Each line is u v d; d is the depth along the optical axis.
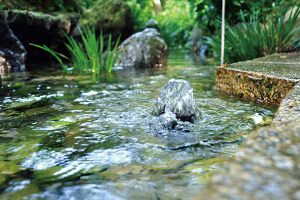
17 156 1.54
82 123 2.09
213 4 7.28
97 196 1.13
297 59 3.60
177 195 1.12
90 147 1.66
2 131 1.94
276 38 4.95
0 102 2.73
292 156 0.87
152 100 2.71
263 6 6.72
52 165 1.43
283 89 2.48
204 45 8.08
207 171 1.33
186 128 1.94
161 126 1.98
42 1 6.35
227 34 5.53
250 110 2.37
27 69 5.02
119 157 1.52
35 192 1.17
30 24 5.76
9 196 1.14
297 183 0.73
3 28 5.01
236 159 0.87
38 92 3.14
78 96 2.95
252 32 5.03
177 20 12.12
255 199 0.67
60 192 1.17
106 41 6.91
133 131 1.91
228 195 0.69
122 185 1.21
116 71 4.80
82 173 1.34
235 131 1.88
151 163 1.44
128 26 7.06
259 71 2.84
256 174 0.78
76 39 6.63
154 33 5.84
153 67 5.28
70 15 6.61
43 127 2.02
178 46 10.49
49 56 6.49
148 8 9.23
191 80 3.80
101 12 6.84
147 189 1.18
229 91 3.10
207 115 2.23
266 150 0.91
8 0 5.79
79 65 5.01
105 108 2.47
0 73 4.53
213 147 1.63
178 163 1.43
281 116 1.34
